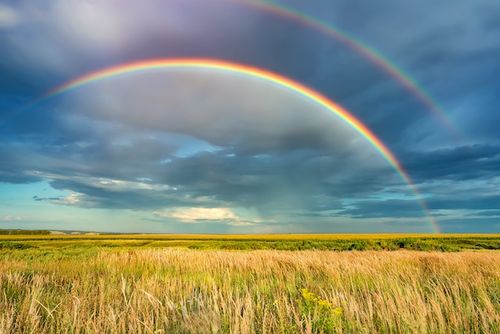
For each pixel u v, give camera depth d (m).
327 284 9.40
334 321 5.50
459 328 5.62
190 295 7.38
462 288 8.11
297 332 5.29
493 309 6.12
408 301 6.36
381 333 5.54
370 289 8.62
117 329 5.29
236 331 4.89
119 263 14.23
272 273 11.65
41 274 10.41
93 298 6.96
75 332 5.18
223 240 58.81
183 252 17.67
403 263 13.39
